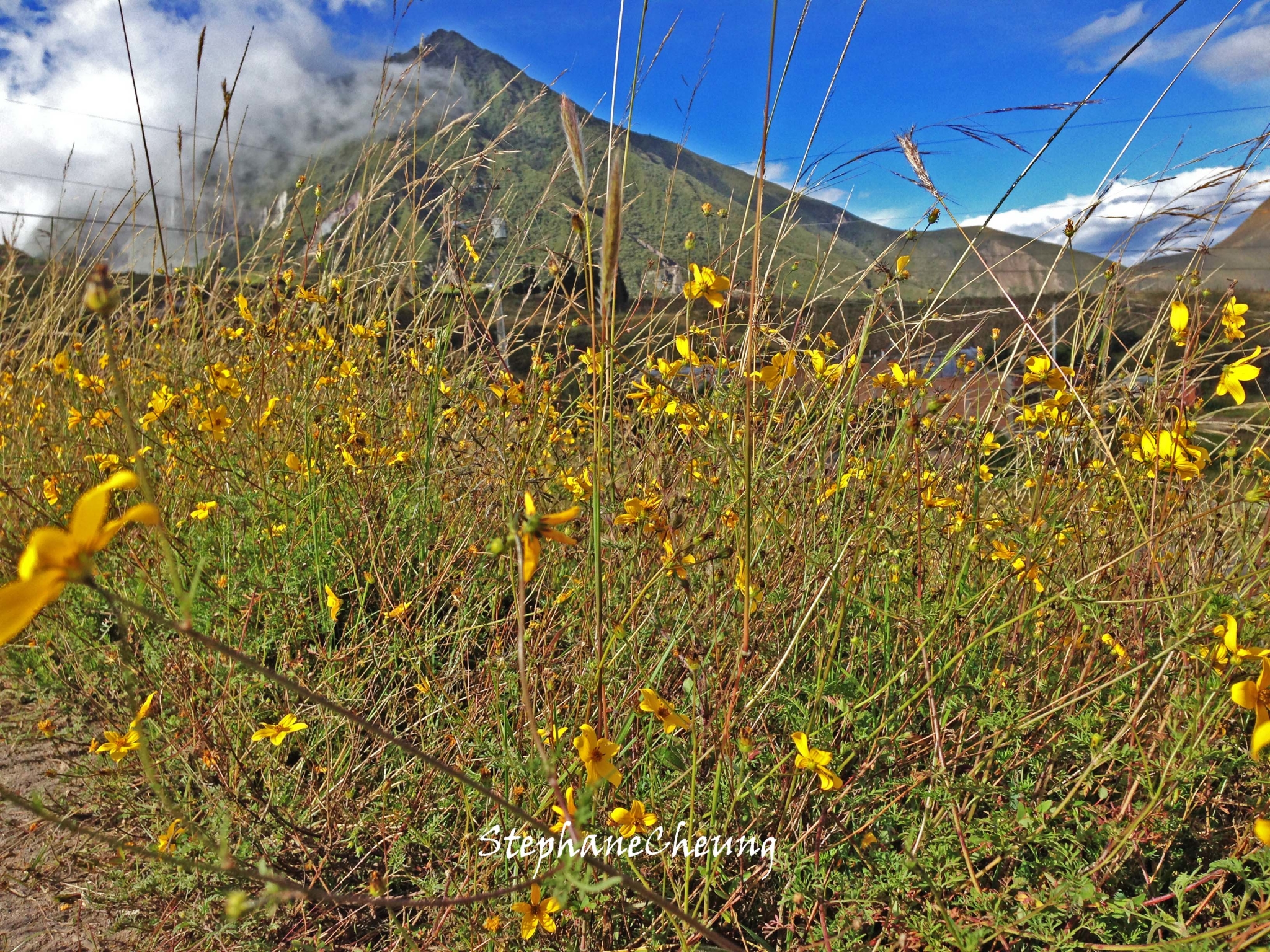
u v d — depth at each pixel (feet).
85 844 6.22
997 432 8.11
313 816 6.33
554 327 9.51
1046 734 6.26
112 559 8.22
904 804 6.15
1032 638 7.04
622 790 5.99
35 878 5.96
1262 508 6.73
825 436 6.98
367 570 8.59
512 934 5.22
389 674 7.64
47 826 6.42
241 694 6.72
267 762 6.48
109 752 6.09
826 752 5.02
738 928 5.42
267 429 9.64
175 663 6.92
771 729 6.50
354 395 10.23
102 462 8.59
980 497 7.61
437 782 6.31
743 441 6.56
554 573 7.82
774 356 6.20
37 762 7.59
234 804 5.94
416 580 8.79
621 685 6.50
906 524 7.39
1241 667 5.02
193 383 9.58
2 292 13.25
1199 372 6.77
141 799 6.44
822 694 5.97
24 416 11.07
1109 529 7.28
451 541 9.07
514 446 8.63
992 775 6.24
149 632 7.78
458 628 7.41
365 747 6.88
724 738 5.30
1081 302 7.34
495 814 5.68
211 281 12.17
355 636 7.63
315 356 10.05
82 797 6.82
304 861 5.86
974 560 7.39
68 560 2.40
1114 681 5.50
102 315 2.88
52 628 8.40
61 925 5.72
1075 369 6.97
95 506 2.47
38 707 8.48
